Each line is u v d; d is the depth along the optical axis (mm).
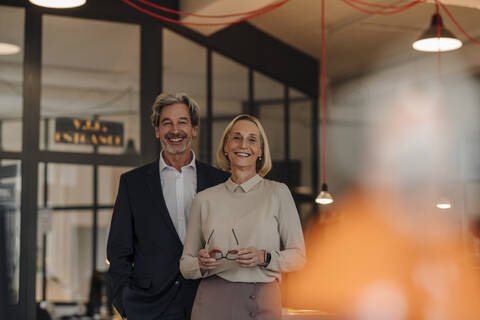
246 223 2875
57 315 9320
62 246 10461
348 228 9742
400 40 8594
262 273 2844
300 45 9000
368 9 7504
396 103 9492
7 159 6523
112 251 3312
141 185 3355
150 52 7039
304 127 9219
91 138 6793
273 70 8695
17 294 6488
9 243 6504
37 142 6598
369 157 9961
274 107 8742
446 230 9008
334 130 9680
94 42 6875
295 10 7723
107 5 6836
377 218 9852
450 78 8672
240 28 8219
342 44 8852
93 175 10305
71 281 10594
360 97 9867
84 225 10602
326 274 9180
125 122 6930
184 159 3398
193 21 7066
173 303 3221
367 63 9578
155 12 7059
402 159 9555
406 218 9547
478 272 8445
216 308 2838
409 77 9180
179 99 3363
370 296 8477
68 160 6688
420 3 7117
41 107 6645
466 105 8453
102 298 9484
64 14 6750
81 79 6801
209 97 7805
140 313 3180
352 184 9828
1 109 6547
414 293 8594
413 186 9445
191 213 3039
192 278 2963
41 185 9953
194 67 7598
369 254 9539
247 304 2818
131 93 6973
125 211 3338
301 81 9180
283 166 8867
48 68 6695
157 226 3273
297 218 2943
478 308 8031
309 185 9297
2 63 6578
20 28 6625
